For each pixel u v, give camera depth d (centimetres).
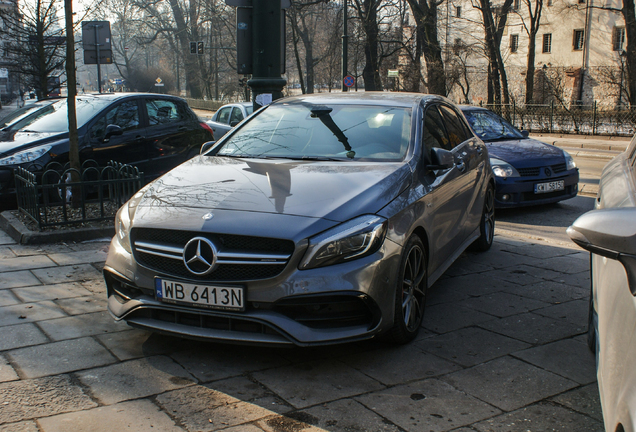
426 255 397
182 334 327
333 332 318
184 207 340
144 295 343
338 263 314
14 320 395
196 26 5053
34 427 266
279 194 345
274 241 313
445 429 271
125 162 834
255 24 664
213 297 317
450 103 583
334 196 341
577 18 4281
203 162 425
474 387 313
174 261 329
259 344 317
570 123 2305
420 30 2970
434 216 407
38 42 1315
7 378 314
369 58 3016
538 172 820
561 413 287
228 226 317
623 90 2969
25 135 784
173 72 6719
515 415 284
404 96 502
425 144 434
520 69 4641
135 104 870
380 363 342
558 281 506
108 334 377
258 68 671
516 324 406
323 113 470
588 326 380
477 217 559
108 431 265
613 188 285
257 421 276
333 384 315
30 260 533
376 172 376
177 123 921
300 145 438
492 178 613
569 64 4369
